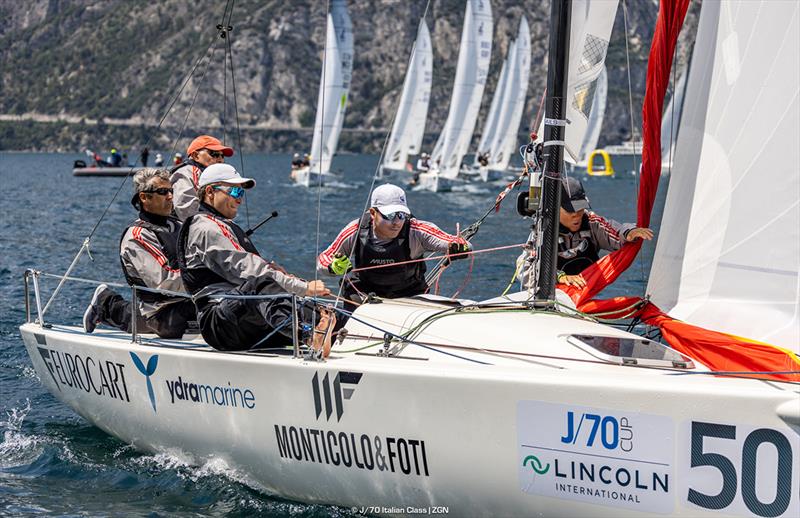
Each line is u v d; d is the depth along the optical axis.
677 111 10.95
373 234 10.97
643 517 7.76
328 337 9.39
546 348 8.97
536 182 9.91
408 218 11.03
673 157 10.27
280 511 9.69
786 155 9.23
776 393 7.32
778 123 9.27
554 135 9.65
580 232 11.52
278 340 10.24
